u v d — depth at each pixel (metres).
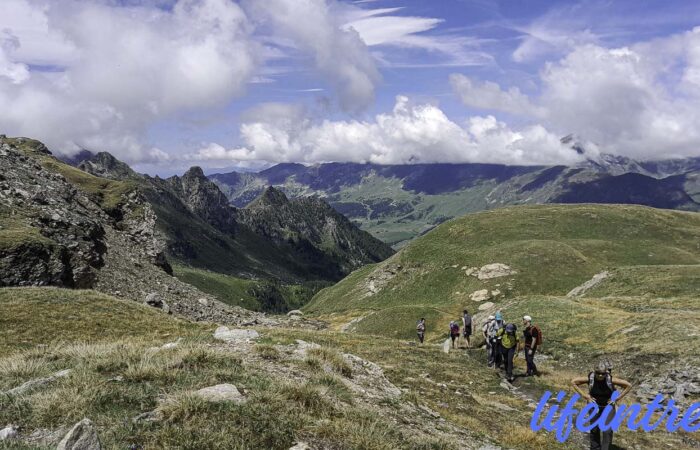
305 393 11.11
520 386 22.61
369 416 11.08
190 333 29.08
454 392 19.50
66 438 6.73
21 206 53.28
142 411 9.23
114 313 31.62
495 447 12.16
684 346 24.92
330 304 119.44
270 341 18.25
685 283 56.28
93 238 60.06
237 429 8.75
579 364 27.81
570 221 121.81
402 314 76.31
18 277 38.59
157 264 80.19
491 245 110.56
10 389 11.18
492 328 26.03
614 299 45.88
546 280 87.62
